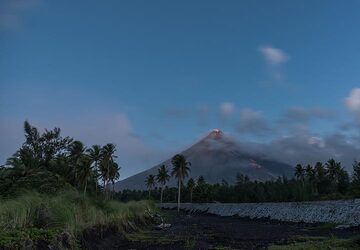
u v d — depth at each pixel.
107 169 86.12
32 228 21.77
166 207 148.62
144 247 32.38
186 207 139.38
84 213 31.59
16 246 18.77
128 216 47.19
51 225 24.17
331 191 117.25
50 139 67.06
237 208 106.44
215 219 89.75
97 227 32.06
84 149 70.94
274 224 69.94
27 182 35.91
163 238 40.31
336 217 61.09
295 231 52.25
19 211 22.59
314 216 68.06
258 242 37.34
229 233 48.94
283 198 113.62
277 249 28.75
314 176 124.06
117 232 37.56
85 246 26.50
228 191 148.38
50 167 61.41
